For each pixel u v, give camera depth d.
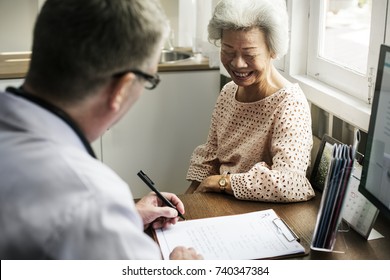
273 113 1.78
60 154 0.84
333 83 2.10
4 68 2.73
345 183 1.31
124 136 2.83
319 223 1.35
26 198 0.81
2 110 0.88
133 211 0.90
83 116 0.93
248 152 1.84
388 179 1.32
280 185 1.61
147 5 0.94
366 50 1.93
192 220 1.49
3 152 0.84
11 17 3.09
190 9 2.95
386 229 1.47
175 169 2.96
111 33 0.89
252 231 1.42
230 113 1.92
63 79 0.90
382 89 1.36
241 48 1.72
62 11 0.90
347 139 1.95
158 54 0.98
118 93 0.93
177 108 2.85
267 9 1.69
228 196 1.67
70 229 0.80
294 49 2.26
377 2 1.78
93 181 0.84
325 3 2.12
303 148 1.70
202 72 2.82
